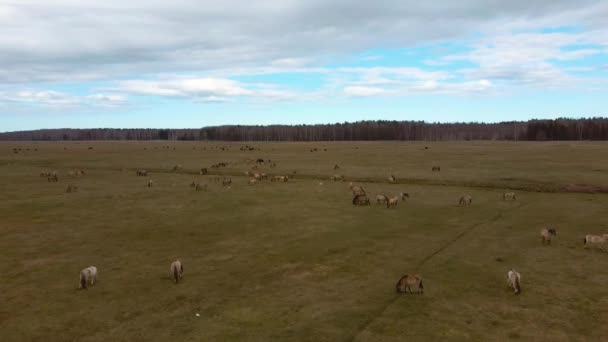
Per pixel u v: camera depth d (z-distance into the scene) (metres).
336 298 21.73
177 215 40.56
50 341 17.70
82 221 38.09
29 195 50.81
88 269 23.52
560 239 31.81
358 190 51.56
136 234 33.97
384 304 20.98
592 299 21.31
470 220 38.06
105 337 17.98
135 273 25.38
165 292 22.56
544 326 18.67
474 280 23.97
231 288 23.09
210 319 19.53
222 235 33.72
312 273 25.25
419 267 26.09
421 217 39.38
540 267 25.94
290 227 36.00
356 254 28.69
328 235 33.41
